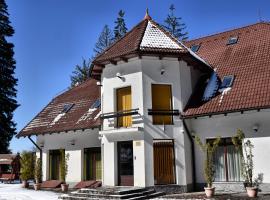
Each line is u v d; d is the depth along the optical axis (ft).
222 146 66.39
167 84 69.05
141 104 66.49
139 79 67.26
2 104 147.64
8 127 147.84
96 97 87.92
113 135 69.00
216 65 77.61
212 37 90.48
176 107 68.39
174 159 66.85
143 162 64.69
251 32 83.46
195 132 69.05
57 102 97.71
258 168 60.80
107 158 69.41
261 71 67.77
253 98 62.03
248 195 56.08
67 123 83.82
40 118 93.71
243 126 63.41
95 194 60.49
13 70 154.81
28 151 90.63
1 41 152.66
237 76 70.28
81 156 81.76
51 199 63.62
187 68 72.54
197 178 68.13
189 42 94.48
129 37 73.97
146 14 78.59
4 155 125.80
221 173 65.87
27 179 87.35
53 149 87.15
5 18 155.33
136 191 61.16
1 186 94.02
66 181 82.99
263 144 60.90
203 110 66.13
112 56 68.28
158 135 66.39
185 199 55.88
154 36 71.41
